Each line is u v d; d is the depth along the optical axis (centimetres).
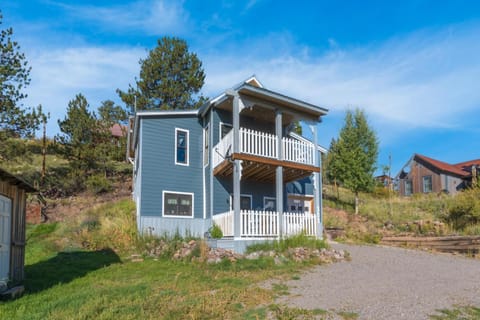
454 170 3222
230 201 1493
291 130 1731
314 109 1470
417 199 2678
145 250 1253
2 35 1708
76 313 589
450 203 2114
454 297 771
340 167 2450
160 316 585
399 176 3666
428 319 614
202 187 1537
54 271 955
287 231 1309
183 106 2570
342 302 700
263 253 1154
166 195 1452
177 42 2648
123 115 2494
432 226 1822
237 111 1309
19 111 1706
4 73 1661
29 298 702
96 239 1304
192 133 1564
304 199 1767
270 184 1638
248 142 1329
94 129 2358
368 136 2509
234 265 1038
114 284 821
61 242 1320
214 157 1476
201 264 1057
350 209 2473
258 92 1323
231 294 726
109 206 1698
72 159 2295
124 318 568
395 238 1725
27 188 902
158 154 1466
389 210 2338
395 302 711
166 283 825
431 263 1226
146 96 2542
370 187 2411
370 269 1068
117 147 2412
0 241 781
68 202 2052
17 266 862
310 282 876
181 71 2620
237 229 1216
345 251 1272
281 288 805
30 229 1552
